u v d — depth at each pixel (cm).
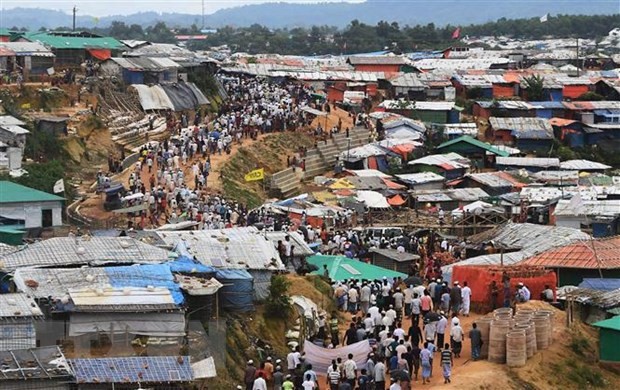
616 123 18300
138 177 10700
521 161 15125
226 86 17762
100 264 6056
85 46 16100
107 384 4925
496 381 5994
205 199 10062
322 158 14688
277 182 12850
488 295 7225
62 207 8706
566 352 6531
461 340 6444
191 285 5666
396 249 9006
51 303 5309
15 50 14950
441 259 8938
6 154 10562
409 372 5862
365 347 5925
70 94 13912
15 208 8250
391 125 16662
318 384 5716
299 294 6862
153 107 14688
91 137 12638
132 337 5300
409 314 7069
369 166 14500
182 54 17725
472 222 11131
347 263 7781
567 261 8181
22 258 5981
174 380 5038
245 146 13738
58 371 4847
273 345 6134
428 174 13850
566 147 17050
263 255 6681
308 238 9006
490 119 17612
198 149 12812
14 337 5050
